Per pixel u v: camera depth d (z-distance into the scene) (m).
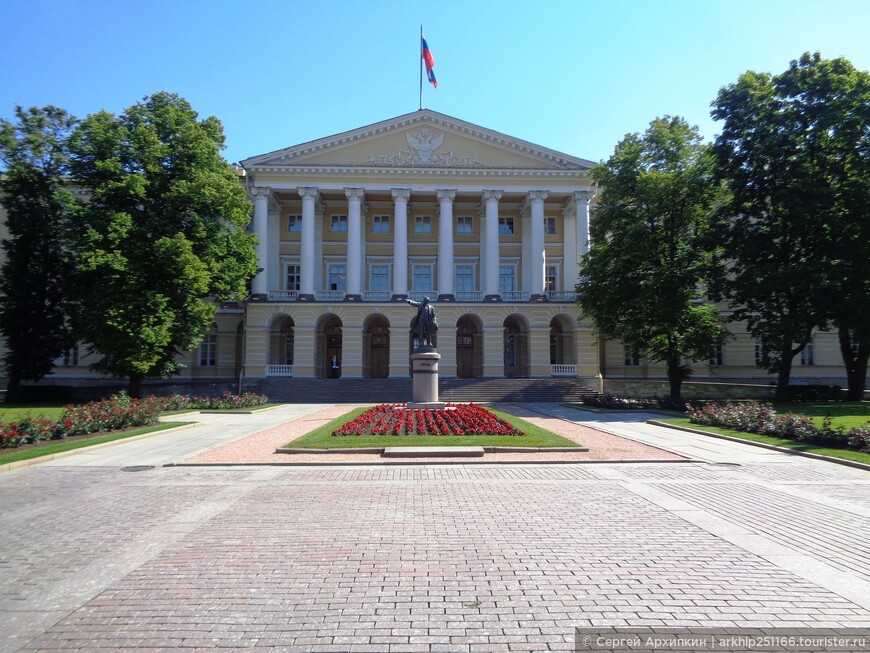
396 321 47.34
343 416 25.16
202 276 31.36
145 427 21.23
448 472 12.26
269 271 50.75
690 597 5.46
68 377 46.94
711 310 35.09
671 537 7.42
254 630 4.84
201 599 5.50
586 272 37.09
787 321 29.64
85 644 4.62
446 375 47.03
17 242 35.78
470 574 6.10
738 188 32.16
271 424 23.67
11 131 34.66
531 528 7.86
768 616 5.03
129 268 29.56
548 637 4.66
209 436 19.42
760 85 32.19
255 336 46.59
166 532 7.80
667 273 32.19
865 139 29.94
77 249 31.12
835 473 12.22
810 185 29.12
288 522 8.24
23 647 4.57
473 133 50.09
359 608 5.26
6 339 39.84
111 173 30.34
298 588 5.75
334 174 48.81
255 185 48.34
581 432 19.78
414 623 4.94
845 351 35.66
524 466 12.97
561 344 52.97
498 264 49.50
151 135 31.14
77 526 8.20
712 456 14.42
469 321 52.66
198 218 32.72
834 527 7.91
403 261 48.50
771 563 6.42
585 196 49.66
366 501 9.55
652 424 22.91
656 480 11.40
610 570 6.20
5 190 35.31
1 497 10.23
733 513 8.70
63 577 6.13
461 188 49.50
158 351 31.12
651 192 33.66
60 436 17.77
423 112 49.75
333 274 52.25
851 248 29.09
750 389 37.53
